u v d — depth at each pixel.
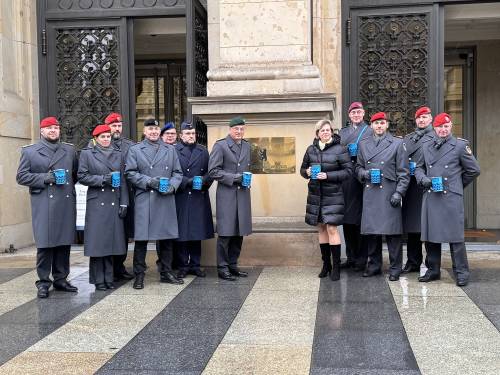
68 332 5.38
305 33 8.44
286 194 8.30
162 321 5.66
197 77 9.29
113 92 10.65
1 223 9.95
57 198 6.77
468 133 13.57
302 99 8.05
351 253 7.99
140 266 7.10
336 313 5.82
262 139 8.30
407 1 9.80
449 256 8.98
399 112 9.98
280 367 4.41
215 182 8.43
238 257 7.95
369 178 7.17
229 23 8.55
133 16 10.52
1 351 4.89
